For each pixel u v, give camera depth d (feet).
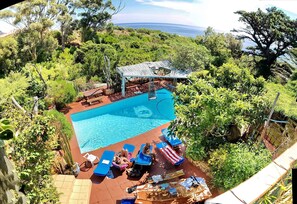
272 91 51.49
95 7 125.90
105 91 69.82
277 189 9.23
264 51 108.06
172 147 48.32
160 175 39.93
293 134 37.70
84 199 35.76
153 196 34.06
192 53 74.43
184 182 35.73
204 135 39.11
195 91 40.32
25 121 28.22
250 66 103.71
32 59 101.50
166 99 70.44
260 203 8.68
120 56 89.30
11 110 31.04
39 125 26.94
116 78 72.54
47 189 26.89
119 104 66.90
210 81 43.42
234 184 31.96
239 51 110.52
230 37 112.06
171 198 33.73
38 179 26.03
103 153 43.96
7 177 12.46
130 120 61.05
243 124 36.40
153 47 113.50
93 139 53.72
